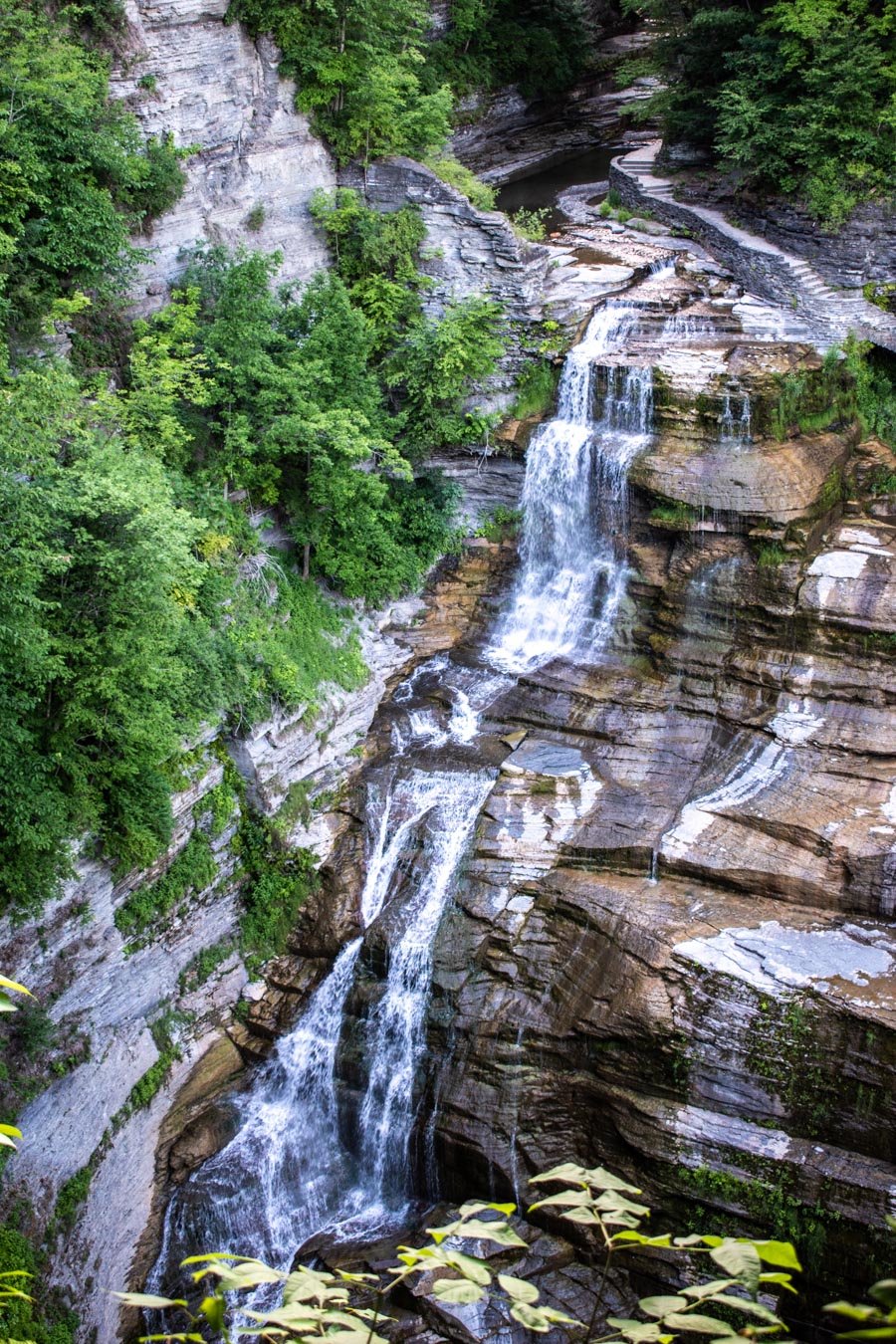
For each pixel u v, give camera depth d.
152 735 21.14
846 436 31.42
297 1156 24.77
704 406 30.88
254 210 32.31
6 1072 19.50
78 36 27.25
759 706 28.31
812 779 26.34
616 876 25.39
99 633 20.25
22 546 17.97
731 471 29.67
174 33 29.03
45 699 20.33
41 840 19.25
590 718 29.67
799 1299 20.33
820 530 29.69
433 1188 23.88
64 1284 20.58
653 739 28.67
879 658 27.50
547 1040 23.23
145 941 23.36
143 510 19.92
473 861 26.20
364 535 31.88
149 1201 23.25
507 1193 22.67
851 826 24.75
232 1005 26.34
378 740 30.55
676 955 22.61
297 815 27.53
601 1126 22.52
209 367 28.28
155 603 20.78
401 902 26.52
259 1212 23.84
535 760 28.72
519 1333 20.09
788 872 24.17
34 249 24.41
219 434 29.53
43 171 23.92
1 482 17.77
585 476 32.19
